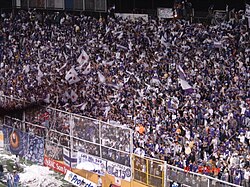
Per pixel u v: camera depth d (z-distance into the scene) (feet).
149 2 149.28
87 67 106.01
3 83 114.11
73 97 94.02
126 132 69.36
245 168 57.52
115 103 88.69
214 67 94.07
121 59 109.29
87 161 76.64
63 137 81.20
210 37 110.52
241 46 102.27
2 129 95.14
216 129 68.85
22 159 90.48
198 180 57.06
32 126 87.30
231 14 120.78
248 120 70.23
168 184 62.18
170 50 108.88
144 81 95.09
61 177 81.30
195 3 141.49
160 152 69.31
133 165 68.28
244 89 81.87
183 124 72.84
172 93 86.48
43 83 102.68
